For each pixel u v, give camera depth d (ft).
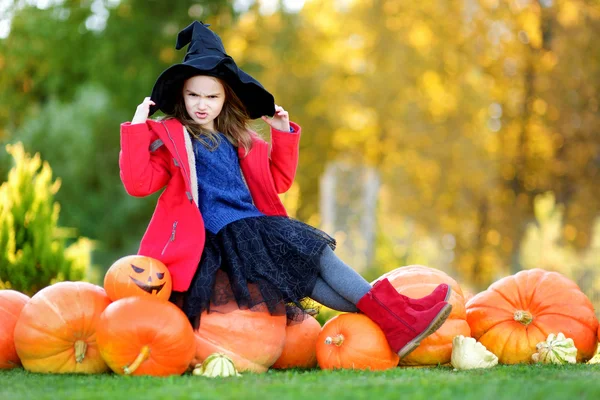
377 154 81.20
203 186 15.92
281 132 17.04
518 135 75.51
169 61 86.07
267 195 16.63
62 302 14.87
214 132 16.56
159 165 15.88
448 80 74.38
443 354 16.48
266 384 12.48
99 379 13.70
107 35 86.53
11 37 88.89
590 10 73.15
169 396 10.93
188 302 15.02
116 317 14.05
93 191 79.36
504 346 17.08
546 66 74.49
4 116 88.79
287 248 15.60
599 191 73.87
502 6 73.56
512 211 73.77
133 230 80.23
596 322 17.42
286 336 16.29
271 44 86.12
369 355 15.19
